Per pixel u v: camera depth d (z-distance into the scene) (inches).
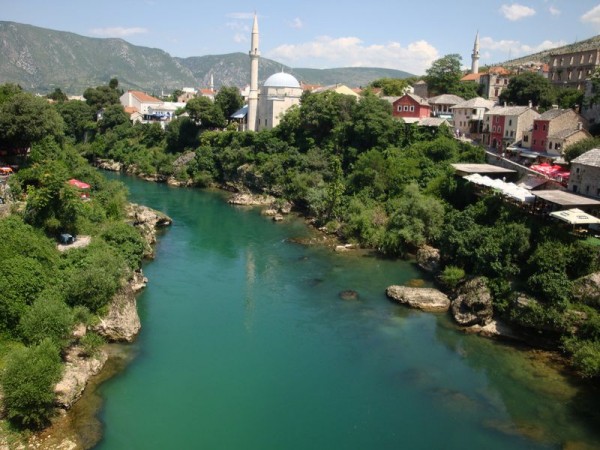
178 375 1635.1
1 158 3120.1
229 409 1472.7
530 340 1892.2
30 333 1509.6
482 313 2000.5
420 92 5625.0
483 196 2746.1
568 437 1385.3
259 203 4271.7
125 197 3334.2
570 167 2657.5
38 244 1846.7
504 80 5280.5
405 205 2915.8
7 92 3592.5
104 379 1583.4
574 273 1966.0
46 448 1264.8
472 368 1726.1
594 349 1638.8
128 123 6604.3
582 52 4598.9
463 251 2306.8
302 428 1402.6
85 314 1699.1
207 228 3449.8
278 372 1675.7
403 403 1526.8
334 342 1884.8
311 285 2427.4
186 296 2269.9
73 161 3299.7
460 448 1337.4
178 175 5187.0
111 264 1894.7
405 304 2207.2
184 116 6107.3
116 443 1310.3
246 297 2273.6
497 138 3826.3
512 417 1467.8
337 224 3324.3
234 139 5068.9
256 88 5541.3
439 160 3567.9
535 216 2273.6
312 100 4616.1
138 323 1913.1
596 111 3410.4
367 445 1339.8
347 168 4104.3
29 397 1283.2
